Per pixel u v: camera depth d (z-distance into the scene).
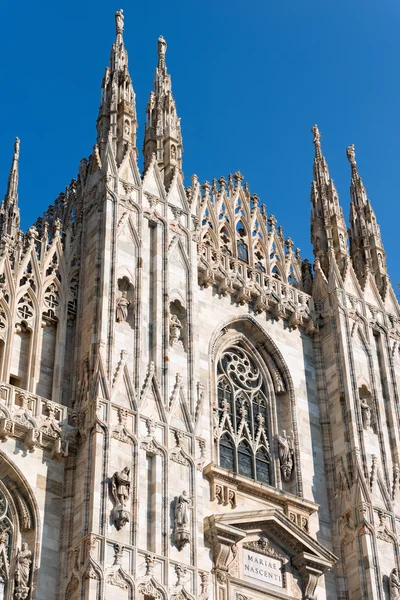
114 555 37.84
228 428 47.16
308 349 51.72
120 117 49.69
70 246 45.94
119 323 43.47
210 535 42.06
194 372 44.66
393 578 45.56
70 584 37.44
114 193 46.31
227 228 52.50
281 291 51.84
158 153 51.12
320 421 49.81
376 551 45.78
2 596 37.06
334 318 52.00
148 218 47.12
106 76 51.25
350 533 46.38
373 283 55.03
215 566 41.62
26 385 41.81
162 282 45.84
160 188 48.56
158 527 39.56
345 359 50.59
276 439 48.25
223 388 48.09
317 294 53.47
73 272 45.41
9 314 42.53
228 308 49.66
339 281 53.06
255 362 49.94
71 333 44.00
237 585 42.03
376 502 47.25
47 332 43.62
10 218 52.41
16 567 37.47
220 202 52.91
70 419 40.81
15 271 43.66
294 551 44.38
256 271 51.41
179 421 42.62
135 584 37.72
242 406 48.19
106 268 44.00
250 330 50.28
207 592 39.66
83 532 37.97
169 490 40.66
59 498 39.41
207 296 49.09
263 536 43.94
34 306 43.47
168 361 43.84
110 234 45.06
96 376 41.09
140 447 40.75
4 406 39.34
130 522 38.84
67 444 40.12
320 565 44.41
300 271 54.53
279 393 49.75
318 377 51.06
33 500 38.81
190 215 48.91
